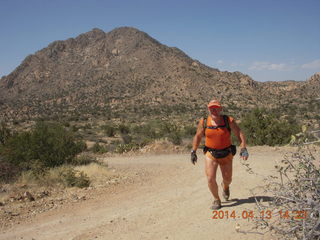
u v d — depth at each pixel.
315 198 3.17
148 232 4.70
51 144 14.03
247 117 20.92
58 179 10.33
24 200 7.86
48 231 5.38
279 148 15.51
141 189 8.55
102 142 41.00
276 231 3.33
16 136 14.07
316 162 4.99
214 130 5.02
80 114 158.00
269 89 192.38
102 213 6.29
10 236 5.27
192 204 5.95
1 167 11.12
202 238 4.17
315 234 2.83
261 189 6.25
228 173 5.30
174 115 135.50
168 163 14.41
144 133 40.81
